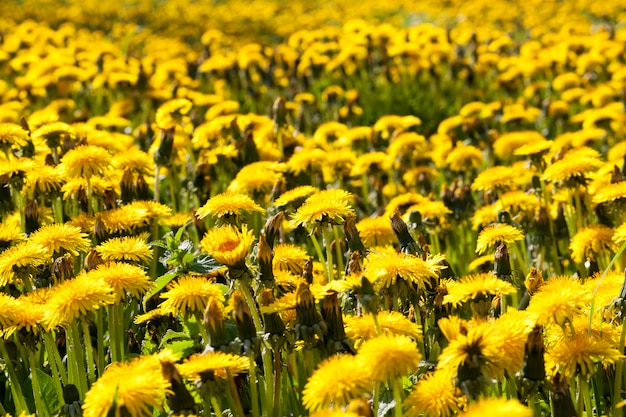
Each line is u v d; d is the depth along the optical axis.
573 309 2.83
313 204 3.63
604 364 3.09
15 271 3.53
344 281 2.94
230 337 3.39
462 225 5.54
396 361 2.49
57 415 3.13
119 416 2.47
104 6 21.16
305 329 2.92
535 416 3.07
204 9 21.41
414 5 20.47
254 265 3.32
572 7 18.30
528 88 9.84
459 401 2.64
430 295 3.39
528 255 5.22
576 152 5.12
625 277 3.10
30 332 3.26
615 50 10.06
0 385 3.67
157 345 3.69
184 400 2.67
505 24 16.88
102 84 9.06
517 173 5.17
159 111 6.11
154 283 3.33
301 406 3.40
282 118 6.26
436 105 10.44
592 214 5.09
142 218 4.20
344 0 22.53
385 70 10.66
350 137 7.05
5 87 8.70
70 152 4.46
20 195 4.55
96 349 3.81
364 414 2.31
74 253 3.66
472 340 2.55
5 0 20.95
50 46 11.30
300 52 12.45
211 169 5.90
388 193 6.44
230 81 10.45
